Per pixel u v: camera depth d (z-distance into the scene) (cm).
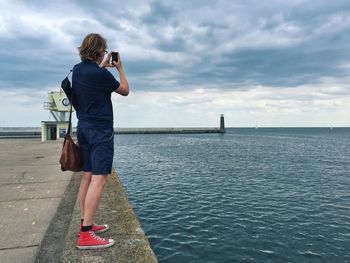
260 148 5422
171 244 924
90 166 357
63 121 2909
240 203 1422
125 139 9550
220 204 1402
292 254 859
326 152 4597
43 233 399
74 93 342
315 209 1330
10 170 934
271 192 1677
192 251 874
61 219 455
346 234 1016
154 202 1444
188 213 1252
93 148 337
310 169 2661
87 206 334
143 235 379
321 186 1869
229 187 1816
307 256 848
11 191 641
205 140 8788
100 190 337
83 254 324
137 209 1320
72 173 873
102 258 317
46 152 1591
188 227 1075
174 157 3781
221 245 916
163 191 1702
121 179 2120
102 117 336
